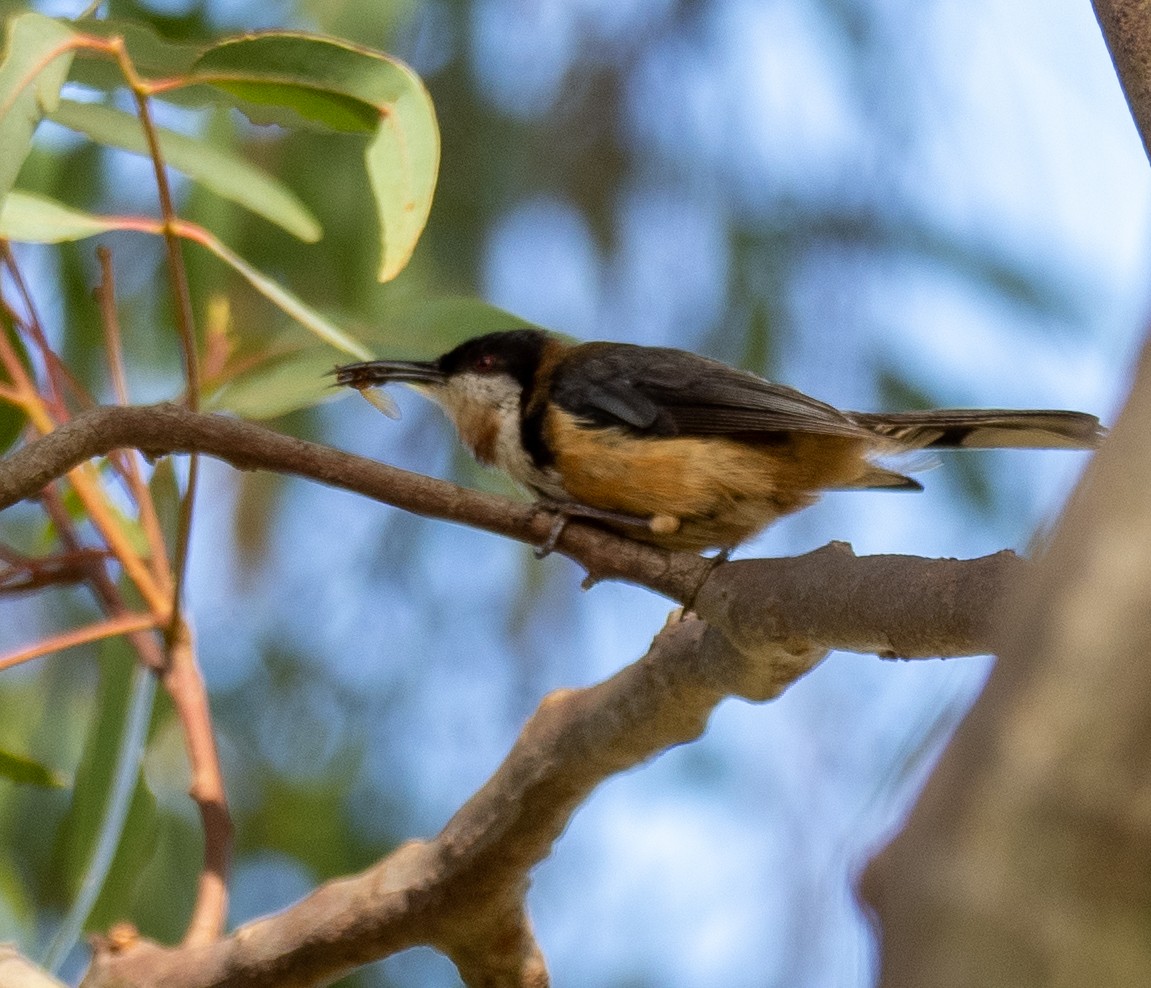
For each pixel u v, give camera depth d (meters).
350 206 13.10
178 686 8.85
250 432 7.02
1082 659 2.67
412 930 7.69
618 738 7.21
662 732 7.25
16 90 7.20
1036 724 2.67
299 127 8.55
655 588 7.19
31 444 6.82
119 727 9.32
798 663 6.82
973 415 9.45
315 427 14.02
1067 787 2.64
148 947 8.10
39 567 9.15
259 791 13.56
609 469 9.23
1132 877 2.60
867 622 6.12
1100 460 2.78
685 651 6.97
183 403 9.30
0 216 8.11
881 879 2.76
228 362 10.14
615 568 7.29
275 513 14.41
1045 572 2.77
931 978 2.63
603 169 14.30
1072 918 2.61
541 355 10.00
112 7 11.13
